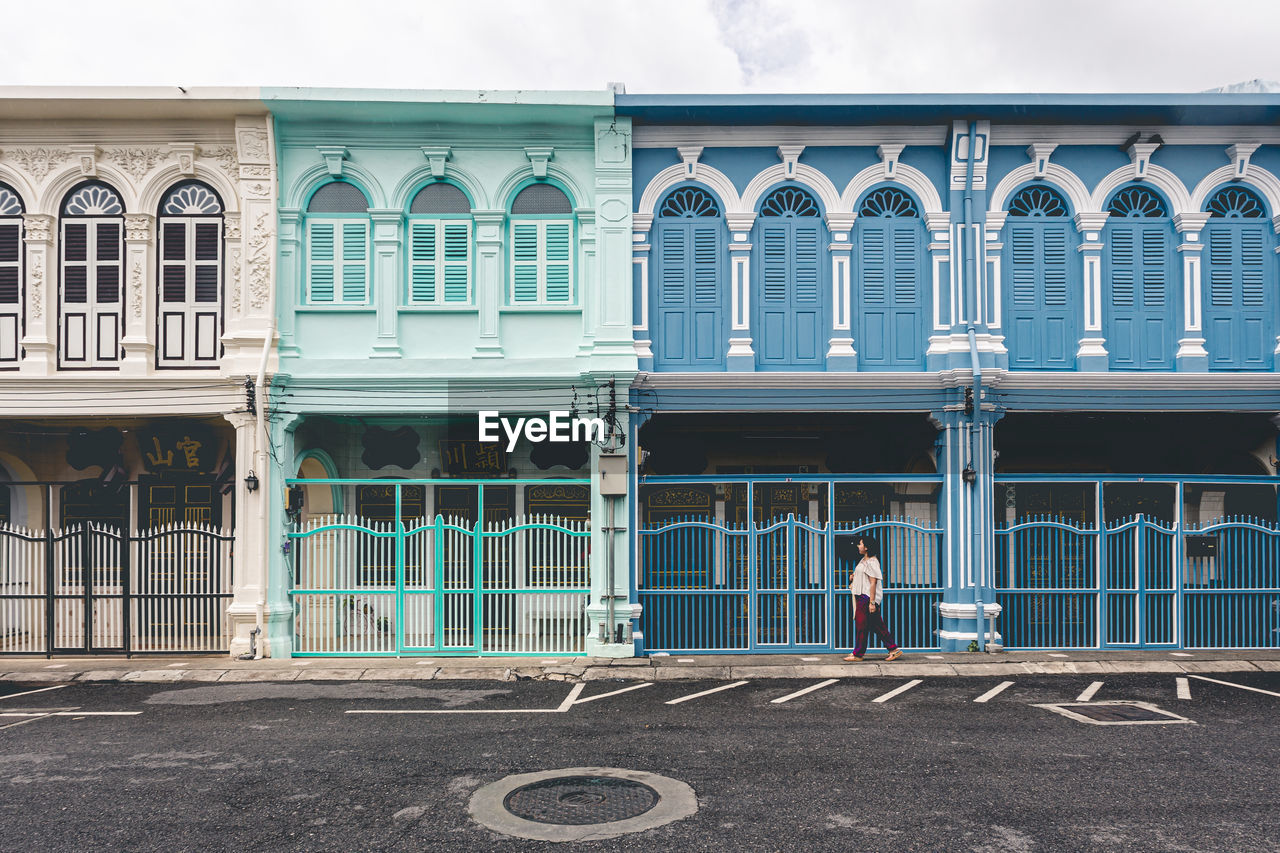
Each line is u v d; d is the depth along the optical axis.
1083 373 11.78
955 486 11.84
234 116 11.88
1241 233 12.27
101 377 11.77
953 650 11.68
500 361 12.02
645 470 13.23
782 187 12.35
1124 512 13.08
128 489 13.73
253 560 11.72
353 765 7.13
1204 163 12.23
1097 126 12.07
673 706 9.15
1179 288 12.24
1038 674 10.66
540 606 11.86
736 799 6.27
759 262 12.30
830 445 14.29
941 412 11.94
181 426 13.36
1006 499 13.39
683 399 11.95
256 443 11.67
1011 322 12.20
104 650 11.90
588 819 5.91
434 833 5.70
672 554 11.99
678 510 13.58
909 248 12.29
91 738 8.01
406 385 11.92
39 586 12.20
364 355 12.09
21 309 12.05
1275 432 12.53
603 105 11.78
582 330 12.16
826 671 10.77
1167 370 12.19
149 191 12.08
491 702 9.38
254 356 11.81
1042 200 12.34
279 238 12.01
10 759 7.36
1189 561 12.27
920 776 6.73
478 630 11.77
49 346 11.97
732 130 12.19
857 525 13.25
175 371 12.05
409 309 12.09
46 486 12.38
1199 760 7.09
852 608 11.90
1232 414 12.22
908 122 12.05
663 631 11.94
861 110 11.81
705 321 12.24
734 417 12.75
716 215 12.40
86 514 13.93
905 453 13.96
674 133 12.17
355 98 11.67
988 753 7.31
